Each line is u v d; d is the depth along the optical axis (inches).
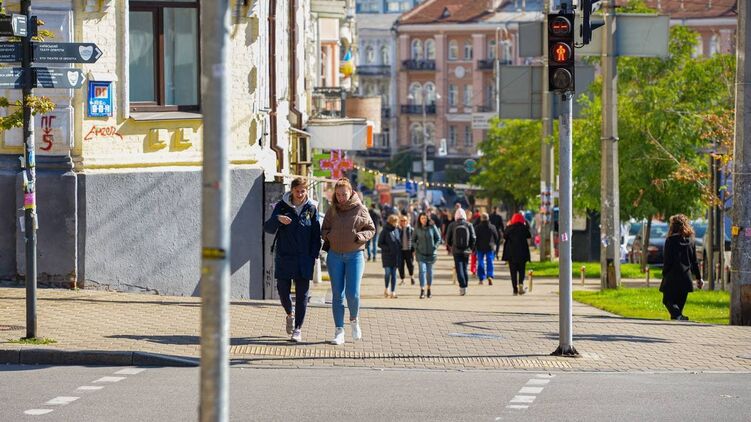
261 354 1375.5
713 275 3009.4
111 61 1913.1
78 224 1891.0
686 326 1824.6
